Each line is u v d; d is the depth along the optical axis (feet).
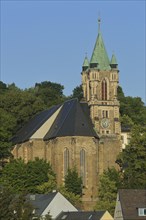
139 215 517.55
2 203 483.10
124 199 528.22
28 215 489.67
